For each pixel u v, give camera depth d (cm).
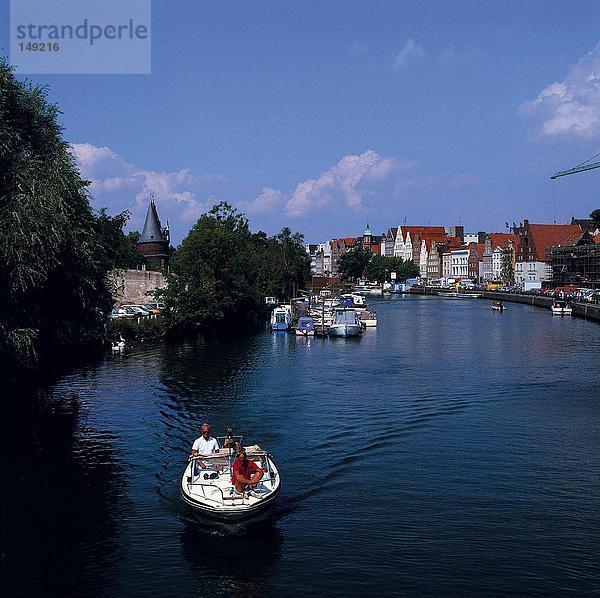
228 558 1986
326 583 1850
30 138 3494
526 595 1788
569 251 16988
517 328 8994
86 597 1783
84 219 3691
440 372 5134
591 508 2338
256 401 3997
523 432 3281
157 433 3269
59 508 2336
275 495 2242
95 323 4022
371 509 2330
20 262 2962
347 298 12631
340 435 3234
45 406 3847
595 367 5325
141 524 2208
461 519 2245
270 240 13750
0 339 3147
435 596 1783
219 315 7894
